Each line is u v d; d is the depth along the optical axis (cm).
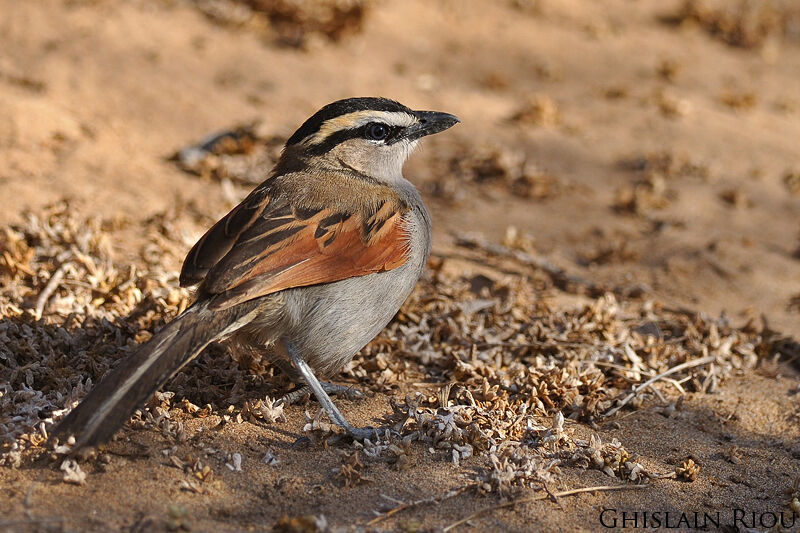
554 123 1936
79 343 1034
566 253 1501
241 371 1019
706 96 2153
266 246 905
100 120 1666
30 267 1176
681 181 1775
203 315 870
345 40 2144
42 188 1404
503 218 1591
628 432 999
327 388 1012
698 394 1095
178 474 831
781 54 2428
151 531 746
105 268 1187
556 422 939
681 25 2489
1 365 966
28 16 1969
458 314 1177
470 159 1741
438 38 2250
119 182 1478
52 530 730
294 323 927
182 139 1667
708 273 1462
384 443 906
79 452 808
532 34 2334
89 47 1895
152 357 827
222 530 760
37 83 1723
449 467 880
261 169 1595
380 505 816
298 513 802
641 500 873
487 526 802
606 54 2294
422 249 1025
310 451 896
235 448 886
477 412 957
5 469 812
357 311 951
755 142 1956
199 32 2052
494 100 2020
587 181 1748
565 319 1190
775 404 1085
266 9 2145
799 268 1506
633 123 1986
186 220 1384
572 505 849
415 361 1102
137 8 2095
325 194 981
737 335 1208
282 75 1948
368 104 1081
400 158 1105
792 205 1727
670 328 1248
